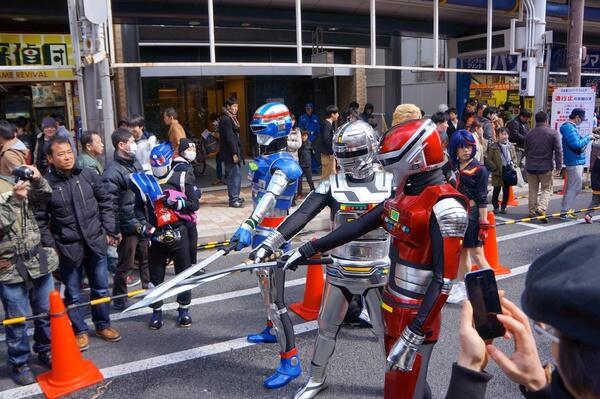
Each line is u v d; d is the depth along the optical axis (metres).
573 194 8.94
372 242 3.29
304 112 17.31
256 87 16.55
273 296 3.87
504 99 14.84
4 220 3.79
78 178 4.44
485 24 12.44
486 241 6.19
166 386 3.94
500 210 9.60
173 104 16.03
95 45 6.49
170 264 6.77
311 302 5.20
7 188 3.90
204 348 4.54
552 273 0.89
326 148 10.23
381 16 11.33
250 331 4.87
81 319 4.52
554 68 16.48
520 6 11.03
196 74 14.48
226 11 9.77
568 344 0.88
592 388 0.84
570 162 8.82
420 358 2.66
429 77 19.03
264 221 4.08
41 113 11.05
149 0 9.03
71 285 4.46
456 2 10.28
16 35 9.98
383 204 2.92
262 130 3.96
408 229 2.61
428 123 2.65
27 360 4.04
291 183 3.95
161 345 4.62
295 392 3.81
